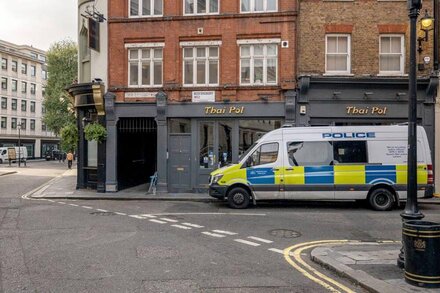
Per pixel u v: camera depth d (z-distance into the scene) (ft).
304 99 57.21
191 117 59.77
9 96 220.64
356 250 24.93
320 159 44.78
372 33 57.00
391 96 56.90
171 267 21.74
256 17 58.85
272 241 28.58
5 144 216.33
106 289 18.12
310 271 21.33
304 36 57.57
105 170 60.59
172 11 60.54
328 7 57.57
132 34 61.31
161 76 61.62
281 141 45.39
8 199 53.11
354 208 45.32
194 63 60.70
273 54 59.41
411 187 20.58
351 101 57.11
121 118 61.46
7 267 21.52
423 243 17.81
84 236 29.45
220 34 59.57
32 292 17.69
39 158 239.91
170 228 32.86
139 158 71.97
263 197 45.06
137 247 26.18
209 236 29.96
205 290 18.11
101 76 62.03
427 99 55.93
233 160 59.11
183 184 59.93
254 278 19.98
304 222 36.09
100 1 62.64
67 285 18.63
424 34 55.93
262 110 58.13
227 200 47.09
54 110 149.48
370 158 44.34
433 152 55.67
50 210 42.63
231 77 59.16
